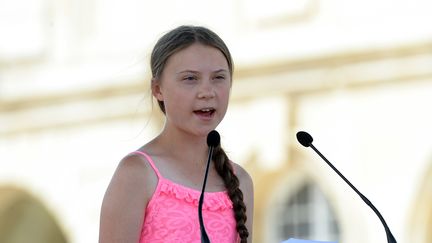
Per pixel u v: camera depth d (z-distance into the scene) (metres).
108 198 7.27
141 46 28.62
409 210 24.86
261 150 26.70
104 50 29.20
